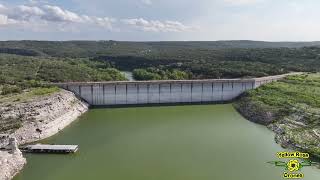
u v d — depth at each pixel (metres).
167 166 79.50
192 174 74.88
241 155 86.12
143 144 95.19
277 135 100.81
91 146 93.00
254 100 138.62
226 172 75.88
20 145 92.00
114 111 136.50
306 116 107.94
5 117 100.06
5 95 120.50
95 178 72.94
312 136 93.06
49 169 77.44
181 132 107.12
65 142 95.69
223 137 101.62
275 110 119.81
